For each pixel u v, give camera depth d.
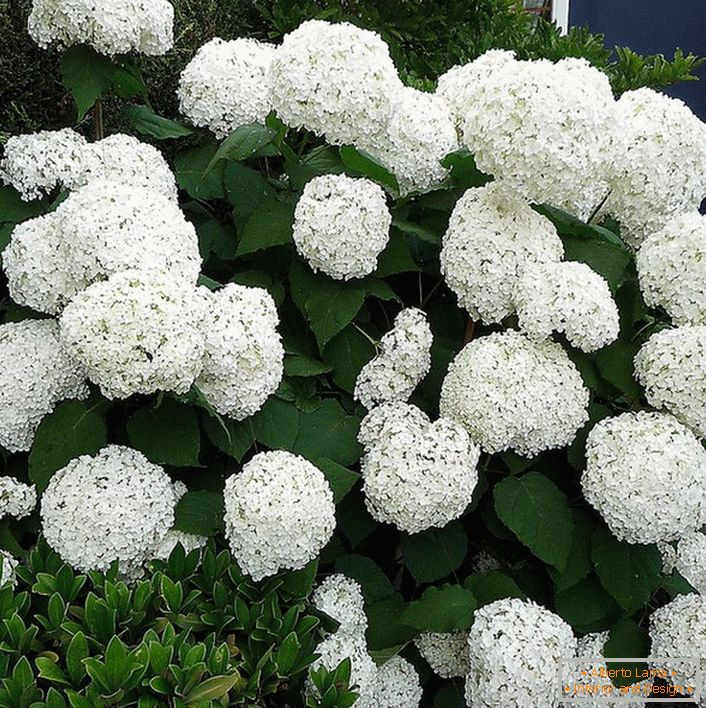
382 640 1.38
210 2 2.11
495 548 1.56
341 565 1.45
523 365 1.36
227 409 1.31
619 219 1.62
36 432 1.30
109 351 1.15
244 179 1.62
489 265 1.38
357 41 1.41
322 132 1.42
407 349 1.42
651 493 1.30
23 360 1.28
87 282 1.27
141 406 1.38
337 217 1.37
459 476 1.32
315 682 1.17
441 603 1.31
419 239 1.65
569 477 1.54
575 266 1.38
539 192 1.34
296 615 1.21
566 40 2.64
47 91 1.76
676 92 4.55
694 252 1.38
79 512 1.20
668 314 1.48
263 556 1.21
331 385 1.55
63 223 1.27
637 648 1.40
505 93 1.33
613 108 1.40
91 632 1.08
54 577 1.16
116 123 1.83
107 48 1.47
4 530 1.30
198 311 1.23
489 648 1.24
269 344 1.30
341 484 1.33
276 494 1.20
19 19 1.67
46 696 1.01
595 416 1.47
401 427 1.34
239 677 1.08
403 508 1.31
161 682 0.99
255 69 1.64
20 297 1.31
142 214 1.28
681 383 1.36
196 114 1.65
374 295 1.49
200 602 1.20
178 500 1.33
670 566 1.52
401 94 1.47
